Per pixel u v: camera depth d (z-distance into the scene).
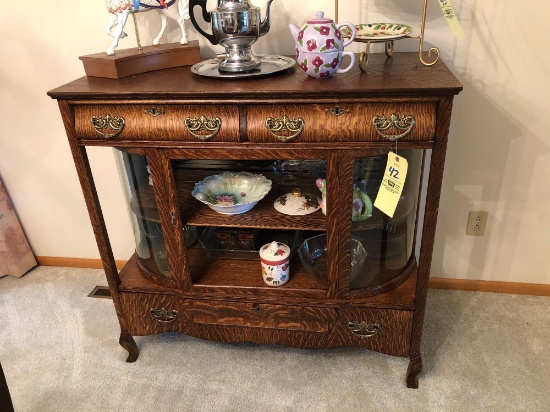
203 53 1.49
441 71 1.10
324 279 1.33
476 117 1.45
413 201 1.33
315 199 1.33
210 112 1.08
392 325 1.29
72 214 1.90
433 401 1.31
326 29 1.05
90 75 1.24
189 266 1.36
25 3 1.49
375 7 1.36
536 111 1.42
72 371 1.48
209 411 1.32
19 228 1.93
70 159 1.78
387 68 1.17
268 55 1.37
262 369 1.45
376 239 1.32
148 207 1.34
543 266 1.67
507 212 1.59
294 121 1.05
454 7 1.31
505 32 1.32
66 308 1.77
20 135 1.75
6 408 1.07
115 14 1.21
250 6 1.15
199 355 1.52
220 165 1.44
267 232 1.52
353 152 1.07
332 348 1.51
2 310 1.77
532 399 1.30
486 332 1.55
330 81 1.07
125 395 1.38
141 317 1.43
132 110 1.11
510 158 1.50
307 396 1.35
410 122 1.01
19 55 1.58
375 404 1.31
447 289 1.77
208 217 1.28
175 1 1.31
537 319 1.60
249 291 1.32
